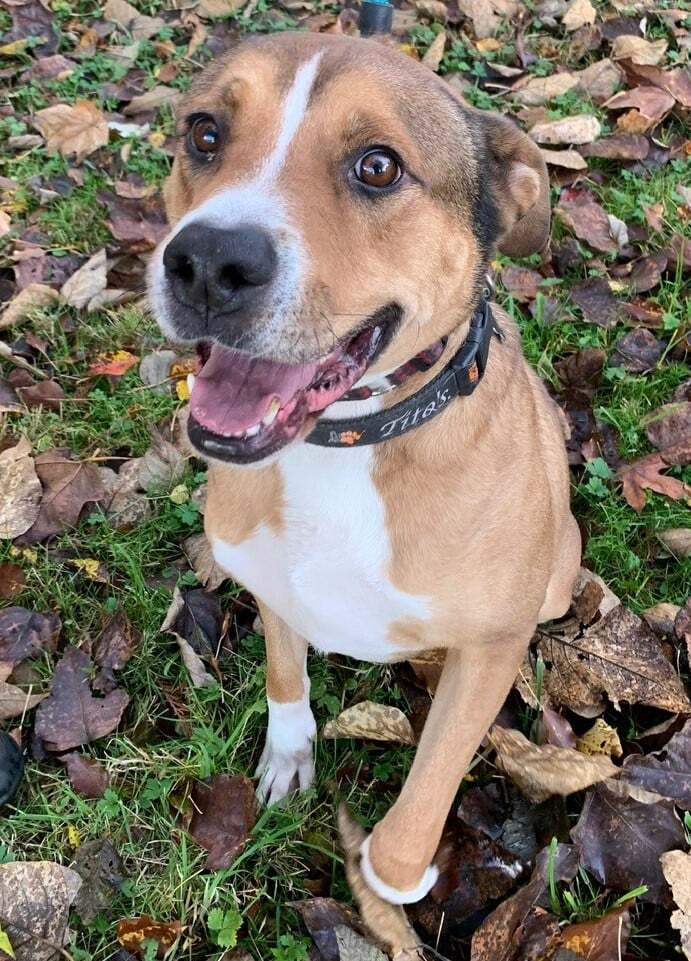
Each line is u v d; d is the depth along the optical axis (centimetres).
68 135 91
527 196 43
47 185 89
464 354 40
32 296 76
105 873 48
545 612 55
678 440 69
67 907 46
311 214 35
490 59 105
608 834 48
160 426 70
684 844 48
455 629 44
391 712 53
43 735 53
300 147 36
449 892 48
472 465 41
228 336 34
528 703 54
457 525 41
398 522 41
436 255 38
